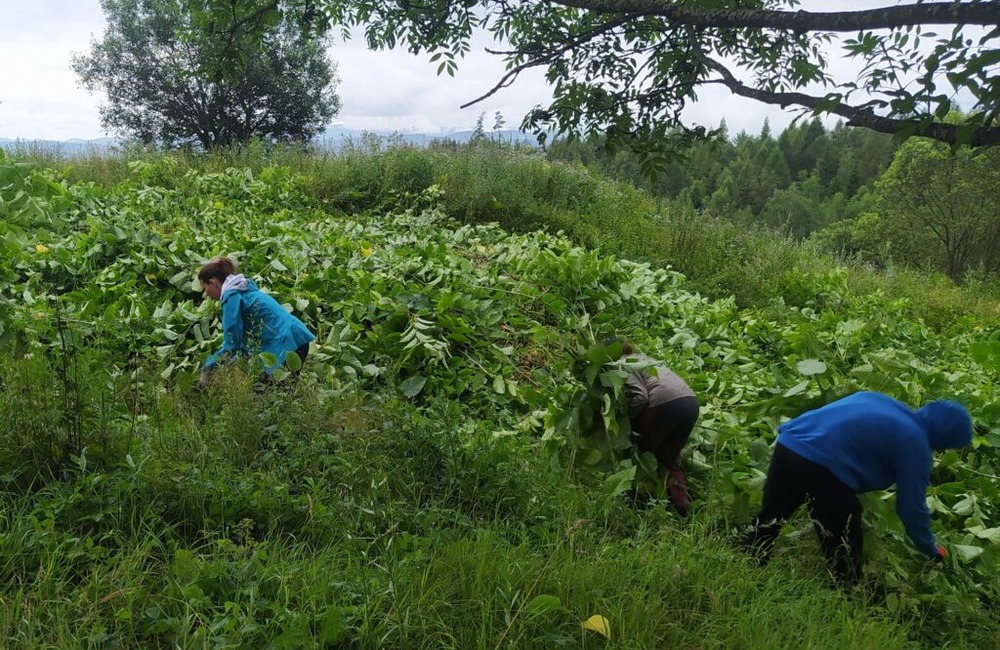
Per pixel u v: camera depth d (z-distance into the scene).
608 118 3.94
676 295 9.81
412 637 2.92
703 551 3.76
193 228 8.76
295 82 24.56
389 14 4.46
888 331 8.79
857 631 3.41
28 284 6.48
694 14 3.43
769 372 7.27
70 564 3.04
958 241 34.19
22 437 3.60
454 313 6.92
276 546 3.32
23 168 8.55
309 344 5.91
